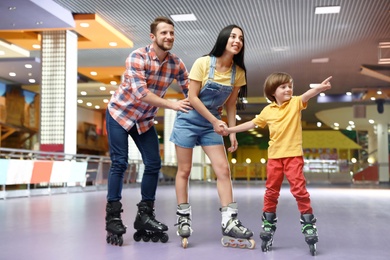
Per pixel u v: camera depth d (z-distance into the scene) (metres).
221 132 3.39
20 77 19.11
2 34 13.08
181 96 22.25
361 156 32.31
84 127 27.66
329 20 12.09
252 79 20.09
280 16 11.73
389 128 26.41
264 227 3.18
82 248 3.27
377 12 11.45
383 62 14.05
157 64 3.53
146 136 3.69
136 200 8.80
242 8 11.12
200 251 3.14
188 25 12.46
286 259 2.87
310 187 16.78
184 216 3.45
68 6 10.94
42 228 4.39
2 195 9.01
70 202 8.08
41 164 10.28
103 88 21.25
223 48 3.42
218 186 3.51
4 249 3.23
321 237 3.81
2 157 9.47
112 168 3.54
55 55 12.28
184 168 3.58
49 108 12.20
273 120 3.21
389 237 3.82
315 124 34.09
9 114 20.98
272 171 3.20
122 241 3.38
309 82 20.73
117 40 13.22
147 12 11.37
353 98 23.89
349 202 8.29
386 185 19.45
